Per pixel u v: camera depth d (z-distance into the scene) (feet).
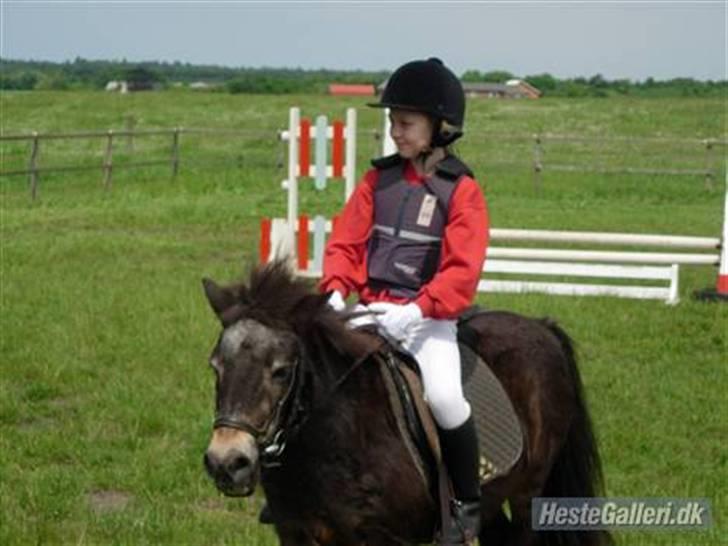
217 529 20.26
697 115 139.13
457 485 14.88
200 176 81.76
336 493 13.61
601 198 79.05
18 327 34.81
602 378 30.96
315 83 241.96
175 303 38.58
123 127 120.67
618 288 42.96
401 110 14.67
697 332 37.11
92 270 44.96
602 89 256.32
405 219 14.88
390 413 14.26
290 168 41.88
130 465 23.80
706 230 62.80
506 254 43.83
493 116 137.39
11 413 27.27
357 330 14.21
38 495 21.71
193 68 574.15
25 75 363.56
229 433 12.28
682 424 27.32
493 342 16.49
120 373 30.50
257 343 12.71
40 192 72.59
